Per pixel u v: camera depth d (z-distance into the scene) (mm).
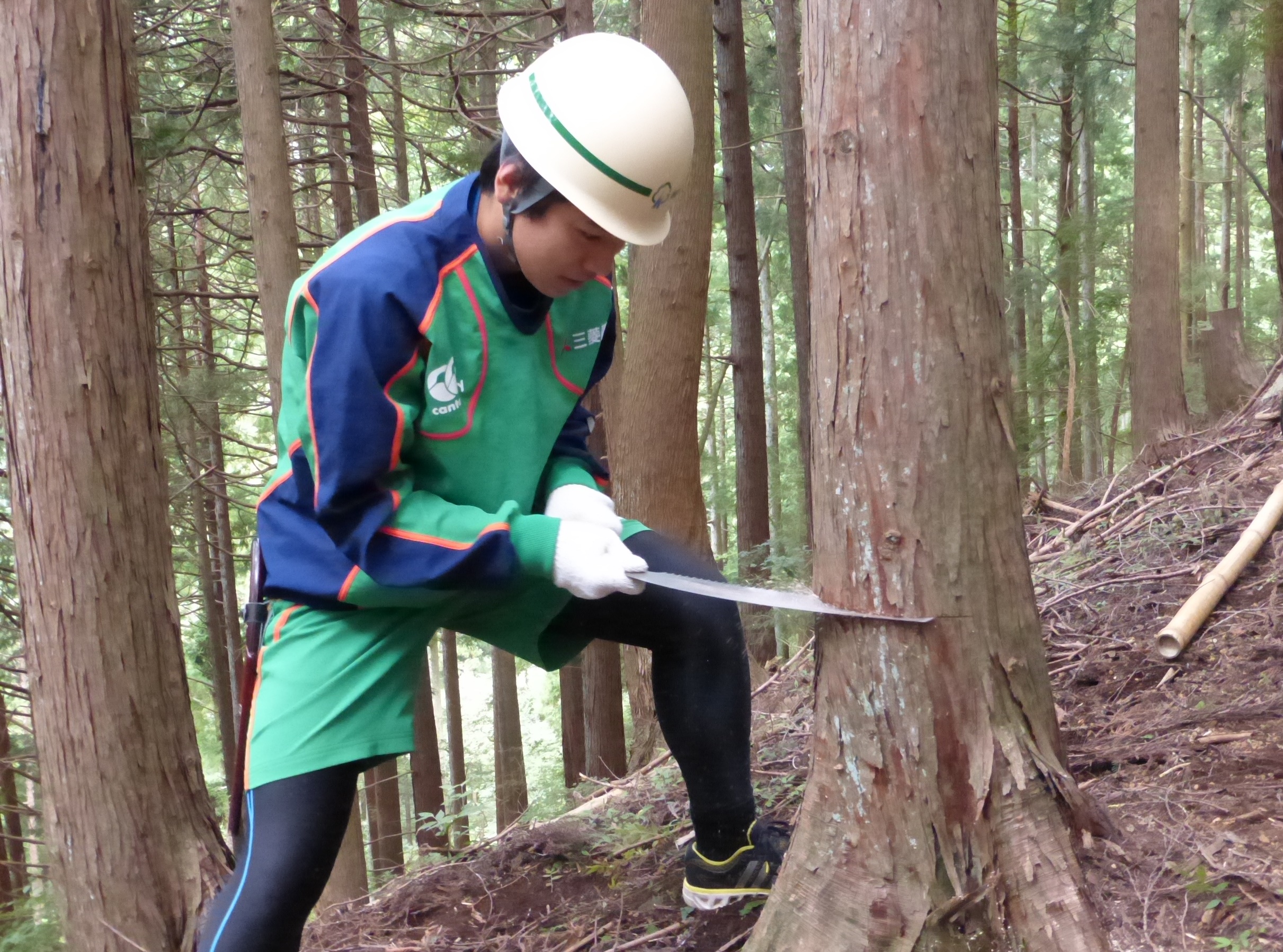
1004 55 11750
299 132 10711
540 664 2139
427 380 1674
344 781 1758
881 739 1750
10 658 7598
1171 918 1710
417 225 1667
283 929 1687
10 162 2465
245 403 8266
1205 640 3053
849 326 1713
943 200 1646
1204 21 12633
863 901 1762
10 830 7777
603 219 1563
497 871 2867
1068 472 8438
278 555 1793
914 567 1701
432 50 9484
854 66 1655
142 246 2682
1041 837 1744
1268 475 4426
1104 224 10266
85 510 2523
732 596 1663
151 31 7727
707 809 2125
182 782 2693
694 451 5746
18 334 2498
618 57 1598
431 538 1641
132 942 2580
